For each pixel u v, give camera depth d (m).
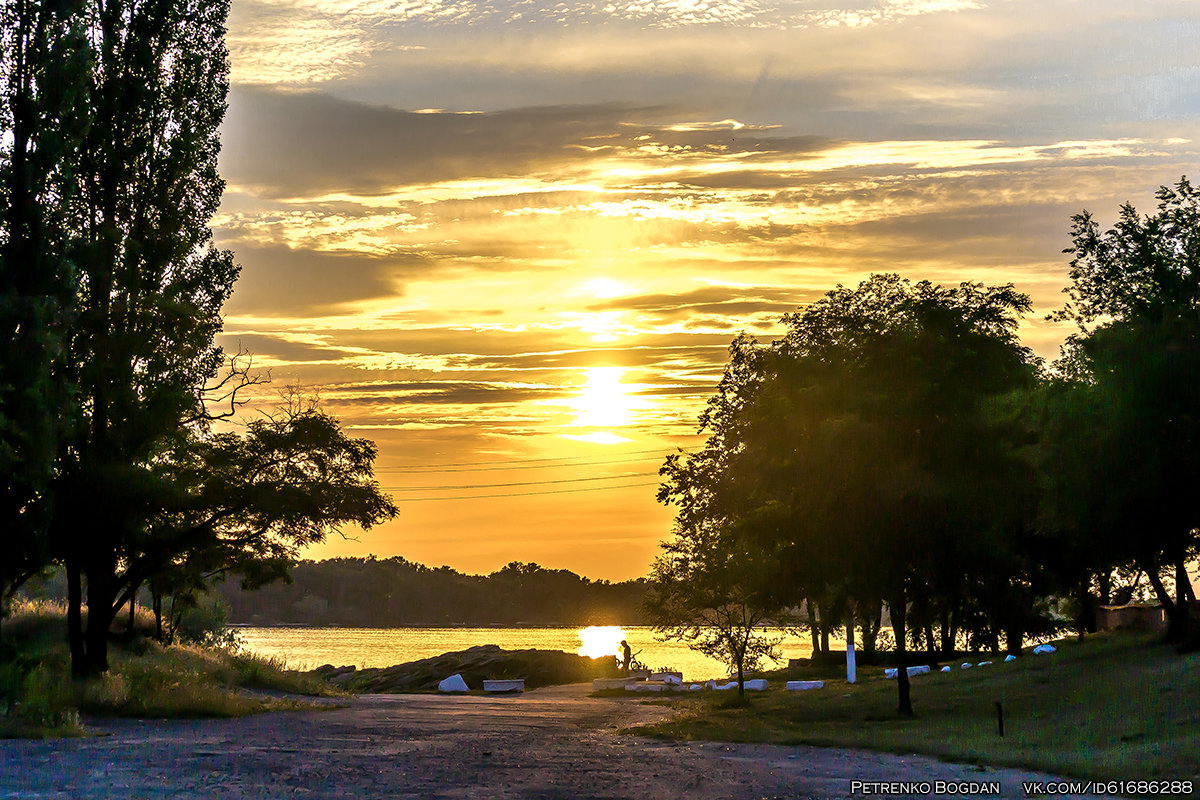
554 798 16.48
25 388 30.25
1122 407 38.09
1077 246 48.91
